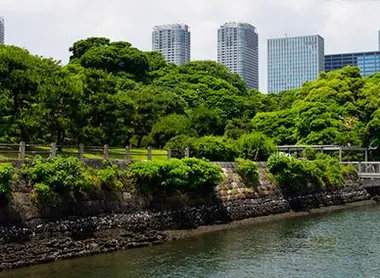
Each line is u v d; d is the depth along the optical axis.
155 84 75.06
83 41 78.12
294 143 63.16
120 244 26.55
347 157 58.56
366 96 64.38
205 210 33.84
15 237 23.08
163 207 31.27
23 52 34.84
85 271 22.03
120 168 29.91
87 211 26.75
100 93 37.41
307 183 45.59
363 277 21.58
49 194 24.73
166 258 24.78
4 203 23.20
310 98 66.88
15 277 20.73
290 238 30.61
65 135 35.88
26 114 32.81
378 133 57.62
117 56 73.06
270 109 81.00
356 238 30.66
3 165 22.89
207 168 33.22
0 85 31.69
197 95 73.88
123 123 41.66
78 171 25.98
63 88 33.03
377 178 53.62
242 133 54.06
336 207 46.91
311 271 22.58
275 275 21.91
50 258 23.39
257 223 36.59
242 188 38.31
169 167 30.78
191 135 44.75
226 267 23.23
